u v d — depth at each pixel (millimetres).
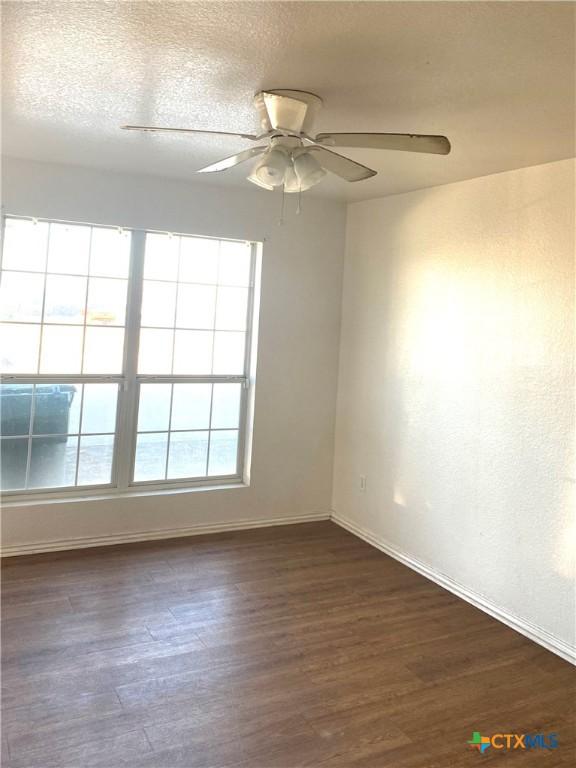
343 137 2072
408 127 2555
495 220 3232
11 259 3635
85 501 3830
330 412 4586
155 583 3393
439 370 3613
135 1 1659
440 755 2137
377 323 4168
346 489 4492
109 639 2777
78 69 2160
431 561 3660
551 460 2906
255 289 4320
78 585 3307
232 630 2932
